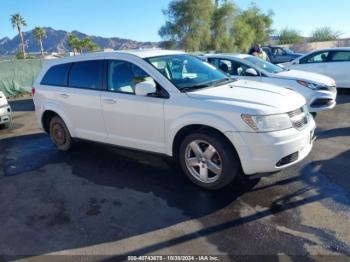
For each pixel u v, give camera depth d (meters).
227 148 3.92
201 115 3.98
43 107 5.91
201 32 38.38
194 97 4.12
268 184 4.30
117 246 3.21
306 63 11.73
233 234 3.28
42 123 6.13
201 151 4.14
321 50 11.52
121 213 3.79
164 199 4.06
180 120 4.15
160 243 3.21
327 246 3.04
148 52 4.96
